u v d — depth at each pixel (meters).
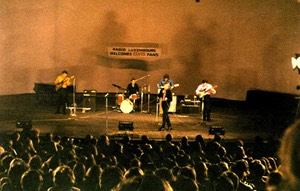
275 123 16.20
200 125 15.51
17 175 4.89
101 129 14.04
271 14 19.77
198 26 21.72
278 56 19.50
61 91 16.94
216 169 5.62
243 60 20.88
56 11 21.55
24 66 20.84
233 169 5.74
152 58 22.09
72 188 4.17
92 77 22.14
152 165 6.02
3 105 18.73
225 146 10.00
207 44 21.67
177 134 13.66
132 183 1.91
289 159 1.37
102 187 3.86
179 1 21.75
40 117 16.05
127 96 18.34
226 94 21.39
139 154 7.81
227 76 21.33
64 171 4.30
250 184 5.62
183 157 6.88
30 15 20.80
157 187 1.82
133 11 22.02
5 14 19.97
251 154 9.78
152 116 17.25
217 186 4.09
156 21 21.97
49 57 21.61
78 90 21.95
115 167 3.93
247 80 20.75
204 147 9.34
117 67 22.20
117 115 17.20
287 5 19.08
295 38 18.73
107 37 22.11
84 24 21.95
